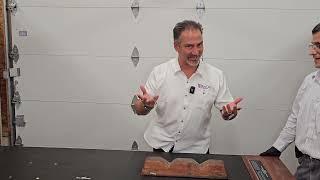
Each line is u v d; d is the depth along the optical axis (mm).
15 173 1604
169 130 2082
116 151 1938
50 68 2822
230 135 2771
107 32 2732
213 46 2672
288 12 2586
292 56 2639
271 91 2697
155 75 2084
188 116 2025
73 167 1689
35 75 2842
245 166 1731
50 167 1684
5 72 2824
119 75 2783
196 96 2018
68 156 1847
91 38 2754
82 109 2855
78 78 2818
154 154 1890
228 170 1677
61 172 1623
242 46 2658
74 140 2900
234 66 2686
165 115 2066
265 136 2752
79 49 2777
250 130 2756
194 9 2639
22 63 2830
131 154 1893
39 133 2914
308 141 1940
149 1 2658
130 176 1585
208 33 2660
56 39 2777
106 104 2832
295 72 2652
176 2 2639
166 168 1633
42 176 1573
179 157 1829
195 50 1870
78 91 2836
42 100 2871
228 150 2789
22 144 2922
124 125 2842
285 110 2707
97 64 2783
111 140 2871
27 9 2754
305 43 2609
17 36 2795
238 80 2703
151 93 2057
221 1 2615
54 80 2836
